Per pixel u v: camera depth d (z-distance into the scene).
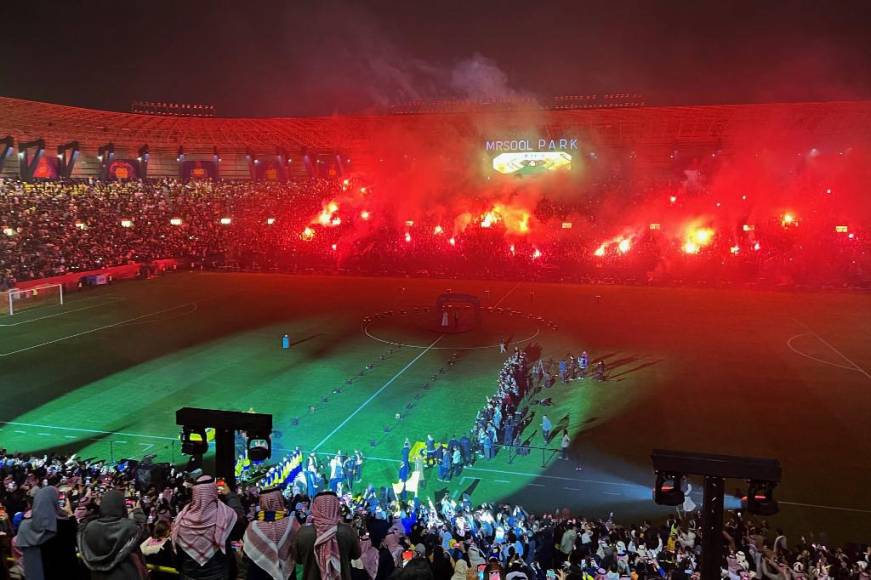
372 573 12.89
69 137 123.44
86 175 130.62
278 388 54.44
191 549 10.18
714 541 14.03
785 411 48.31
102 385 55.12
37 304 83.75
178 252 108.56
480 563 19.22
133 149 132.50
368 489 35.31
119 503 9.82
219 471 15.06
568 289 91.94
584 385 54.56
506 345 65.88
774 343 65.19
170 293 90.75
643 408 49.50
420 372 58.09
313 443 44.25
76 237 100.94
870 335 67.25
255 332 71.06
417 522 25.52
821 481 37.94
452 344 66.44
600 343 66.12
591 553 23.53
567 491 37.78
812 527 33.28
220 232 114.00
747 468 13.72
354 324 74.19
